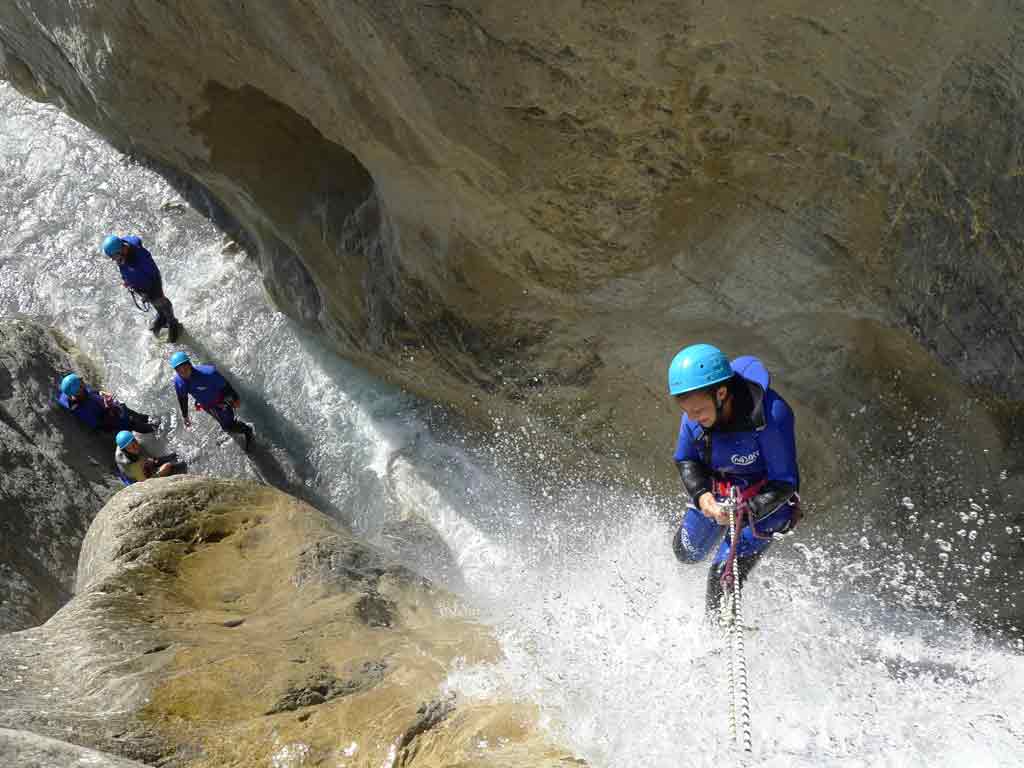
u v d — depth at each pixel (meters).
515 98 5.74
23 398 11.05
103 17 8.07
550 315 7.42
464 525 8.85
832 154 5.79
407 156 6.66
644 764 3.73
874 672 4.84
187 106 8.62
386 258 8.28
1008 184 5.58
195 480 6.91
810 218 6.08
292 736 4.18
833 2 5.15
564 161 6.04
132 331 12.34
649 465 7.76
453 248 7.35
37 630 5.16
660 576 6.17
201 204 13.09
